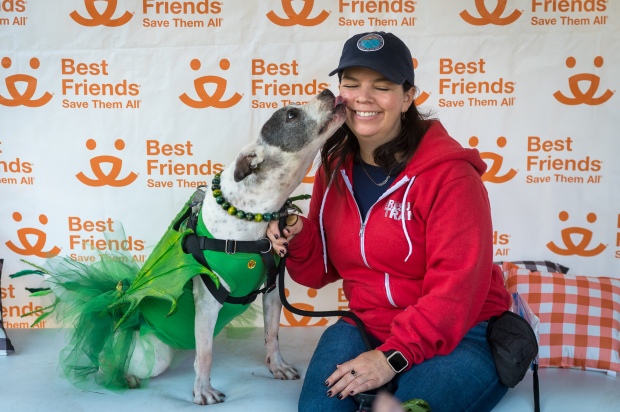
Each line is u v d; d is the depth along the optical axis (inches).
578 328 97.0
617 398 86.0
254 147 82.4
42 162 114.4
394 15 110.5
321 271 95.4
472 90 111.7
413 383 76.6
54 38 111.0
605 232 113.1
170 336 89.8
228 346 106.4
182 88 112.8
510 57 110.4
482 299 79.6
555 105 111.0
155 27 111.1
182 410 83.6
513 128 112.3
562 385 89.6
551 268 111.3
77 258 115.9
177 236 87.0
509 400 84.8
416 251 83.3
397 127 84.4
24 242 116.3
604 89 110.0
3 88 112.1
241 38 111.6
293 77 112.7
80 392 88.6
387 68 77.7
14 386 89.9
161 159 114.9
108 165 114.8
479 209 79.0
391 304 86.4
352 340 86.2
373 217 84.5
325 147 91.1
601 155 111.6
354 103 81.0
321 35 111.4
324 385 79.9
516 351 78.0
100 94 112.8
